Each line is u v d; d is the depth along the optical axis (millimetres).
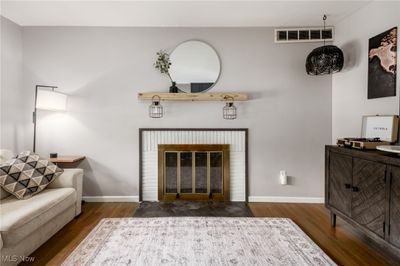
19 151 3234
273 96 3307
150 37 3293
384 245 1842
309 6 2736
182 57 3301
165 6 2734
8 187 2262
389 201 1792
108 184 3357
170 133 3328
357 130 2816
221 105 3312
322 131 3301
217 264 1896
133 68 3307
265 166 3336
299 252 2062
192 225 2590
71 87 3295
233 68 3305
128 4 2684
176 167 3352
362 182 2070
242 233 2404
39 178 2467
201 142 3336
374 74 2545
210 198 3346
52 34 3266
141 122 3330
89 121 3309
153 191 3365
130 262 1920
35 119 3137
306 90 3303
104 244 2188
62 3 2664
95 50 3287
